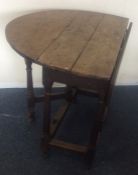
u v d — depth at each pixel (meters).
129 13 2.17
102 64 1.30
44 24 1.77
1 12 2.05
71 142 1.86
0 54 2.22
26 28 1.68
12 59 2.25
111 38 1.63
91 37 1.62
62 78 1.34
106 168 1.70
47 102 1.49
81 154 1.64
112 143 1.89
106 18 1.99
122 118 2.13
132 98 2.37
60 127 1.99
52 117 2.00
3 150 1.77
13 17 2.09
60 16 1.94
